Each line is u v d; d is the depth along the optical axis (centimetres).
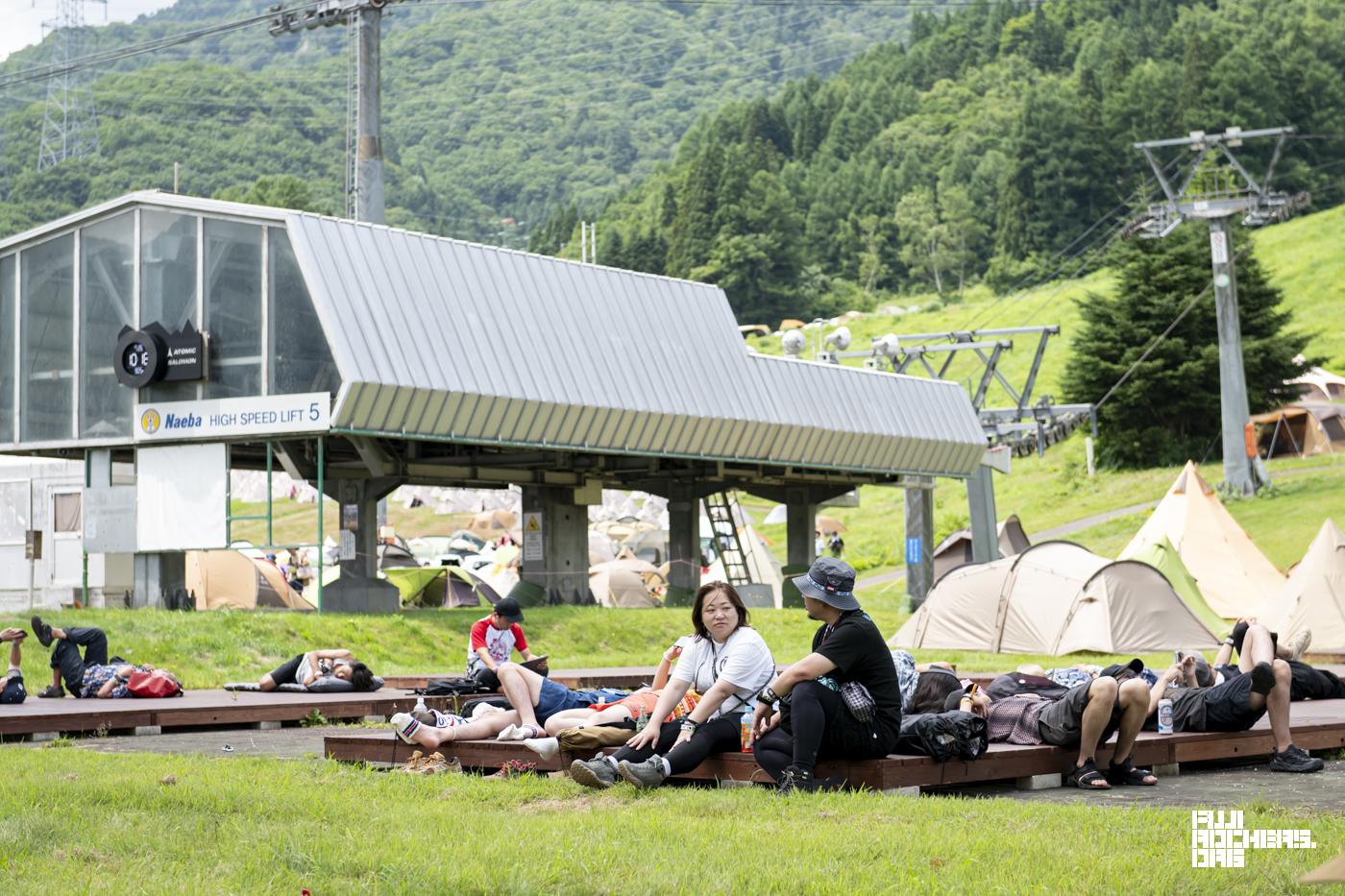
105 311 3491
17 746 1489
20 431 3603
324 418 3166
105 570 3600
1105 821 877
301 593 4512
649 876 712
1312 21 19800
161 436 3384
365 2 4384
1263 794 1044
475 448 3947
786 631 4003
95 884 712
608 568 5166
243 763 1223
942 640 3541
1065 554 3494
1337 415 8600
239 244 3309
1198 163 7206
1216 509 4553
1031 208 18875
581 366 3725
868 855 768
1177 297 9138
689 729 1055
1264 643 1362
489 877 709
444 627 3297
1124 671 1135
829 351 5188
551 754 1097
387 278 3350
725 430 4128
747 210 19175
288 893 692
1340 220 13938
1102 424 9288
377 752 1212
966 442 5019
